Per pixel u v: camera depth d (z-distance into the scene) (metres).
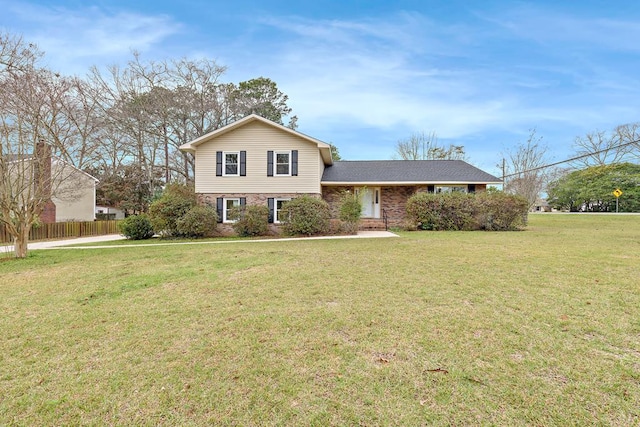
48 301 4.64
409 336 3.21
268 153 15.81
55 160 10.95
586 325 3.39
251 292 4.87
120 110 22.64
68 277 6.24
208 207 15.16
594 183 32.84
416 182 16.67
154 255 8.87
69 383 2.49
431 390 2.32
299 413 2.11
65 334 3.43
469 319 3.62
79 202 22.53
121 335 3.39
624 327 3.33
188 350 3.02
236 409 2.16
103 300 4.64
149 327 3.59
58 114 10.90
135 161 25.34
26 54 10.74
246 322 3.67
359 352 2.91
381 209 18.03
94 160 23.30
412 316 3.75
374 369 2.62
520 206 14.68
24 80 9.35
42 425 2.04
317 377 2.52
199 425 2.01
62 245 12.92
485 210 14.86
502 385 2.36
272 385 2.42
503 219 14.73
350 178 17.45
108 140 23.23
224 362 2.78
